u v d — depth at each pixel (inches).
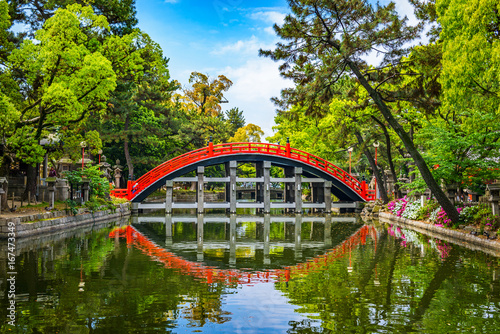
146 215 1312.7
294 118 936.3
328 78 773.3
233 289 366.9
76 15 820.0
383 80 828.0
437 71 745.0
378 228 932.0
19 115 703.7
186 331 261.4
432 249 597.9
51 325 271.0
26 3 983.0
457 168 805.2
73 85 768.3
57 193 948.6
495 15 496.7
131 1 1135.0
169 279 404.2
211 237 757.9
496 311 302.4
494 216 636.1
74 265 468.8
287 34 739.4
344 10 726.5
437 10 628.4
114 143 1855.3
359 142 1359.5
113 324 274.1
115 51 990.4
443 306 314.3
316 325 273.0
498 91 584.1
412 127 1095.6
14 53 739.4
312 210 1603.1
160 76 1520.7
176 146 2087.8
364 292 355.9
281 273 435.5
